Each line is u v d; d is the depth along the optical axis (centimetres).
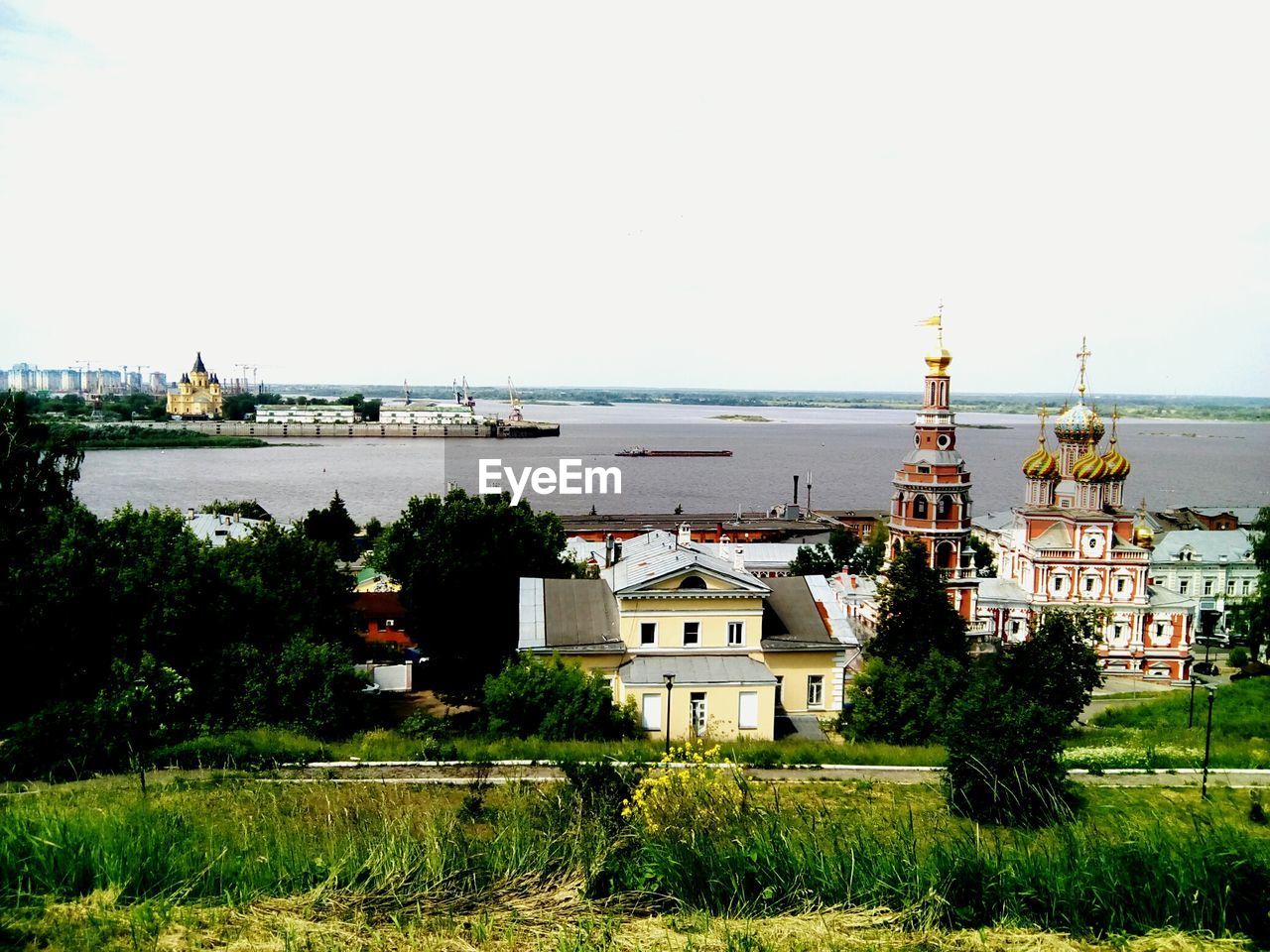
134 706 3306
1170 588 10381
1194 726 4738
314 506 18838
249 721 4166
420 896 1388
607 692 4391
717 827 1762
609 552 6606
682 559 5206
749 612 5109
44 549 4806
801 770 3556
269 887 1421
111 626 4588
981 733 2734
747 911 1390
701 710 4700
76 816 1630
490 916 1340
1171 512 13562
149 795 2722
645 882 1451
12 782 2995
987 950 1280
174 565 4903
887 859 1461
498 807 2555
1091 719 5288
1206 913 1361
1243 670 7400
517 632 6638
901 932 1330
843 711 5112
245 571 5841
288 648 4500
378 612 8006
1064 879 1412
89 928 1262
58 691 4272
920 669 4541
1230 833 1518
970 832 1652
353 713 4459
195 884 1410
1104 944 1314
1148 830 1575
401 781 3116
